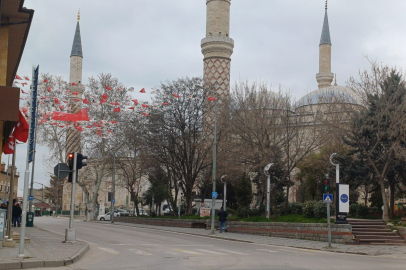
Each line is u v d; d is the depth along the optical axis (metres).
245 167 36.88
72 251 16.33
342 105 35.38
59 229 33.97
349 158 33.41
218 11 58.03
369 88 31.09
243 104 36.91
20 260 13.38
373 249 21.80
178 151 46.50
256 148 34.12
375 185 33.97
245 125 34.88
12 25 17.81
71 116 42.94
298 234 27.84
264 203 38.66
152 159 45.66
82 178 61.41
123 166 57.97
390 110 30.34
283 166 36.22
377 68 31.53
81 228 35.94
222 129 39.16
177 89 44.41
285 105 36.53
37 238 22.50
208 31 58.25
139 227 42.50
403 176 31.67
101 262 14.36
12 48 20.16
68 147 51.75
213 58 57.00
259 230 31.30
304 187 41.03
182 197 58.78
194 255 17.00
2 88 15.85
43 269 12.59
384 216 29.16
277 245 24.16
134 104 46.72
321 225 26.06
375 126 30.66
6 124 18.66
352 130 31.44
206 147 43.44
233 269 12.94
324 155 37.50
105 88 49.28
